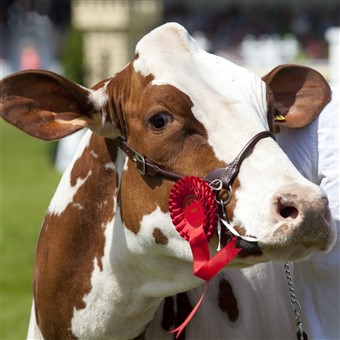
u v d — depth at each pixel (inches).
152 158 283.9
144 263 295.9
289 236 248.8
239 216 263.3
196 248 272.1
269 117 286.7
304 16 2436.0
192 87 279.9
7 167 1390.3
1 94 291.7
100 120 298.8
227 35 2349.9
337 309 305.9
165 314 316.2
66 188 320.2
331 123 309.9
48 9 2709.2
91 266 309.0
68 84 294.8
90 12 2078.0
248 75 287.3
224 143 272.4
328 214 253.1
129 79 294.2
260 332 327.0
